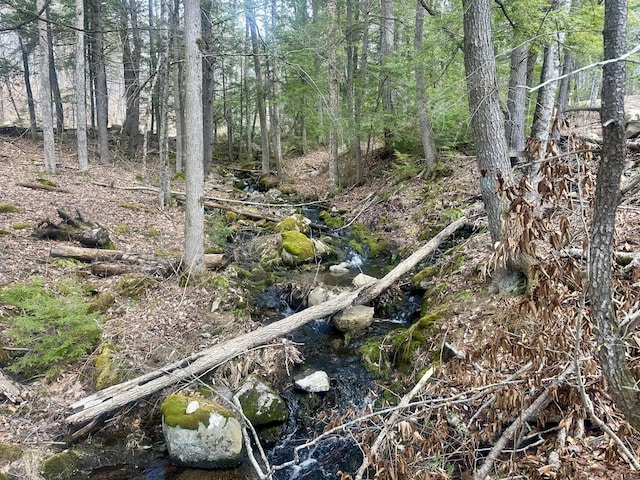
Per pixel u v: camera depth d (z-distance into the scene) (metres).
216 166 23.56
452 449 3.98
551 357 3.57
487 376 3.97
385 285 8.20
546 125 8.24
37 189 12.54
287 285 9.24
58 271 7.94
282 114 25.77
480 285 6.73
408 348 6.23
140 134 26.17
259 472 3.55
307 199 18.42
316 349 7.09
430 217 11.59
